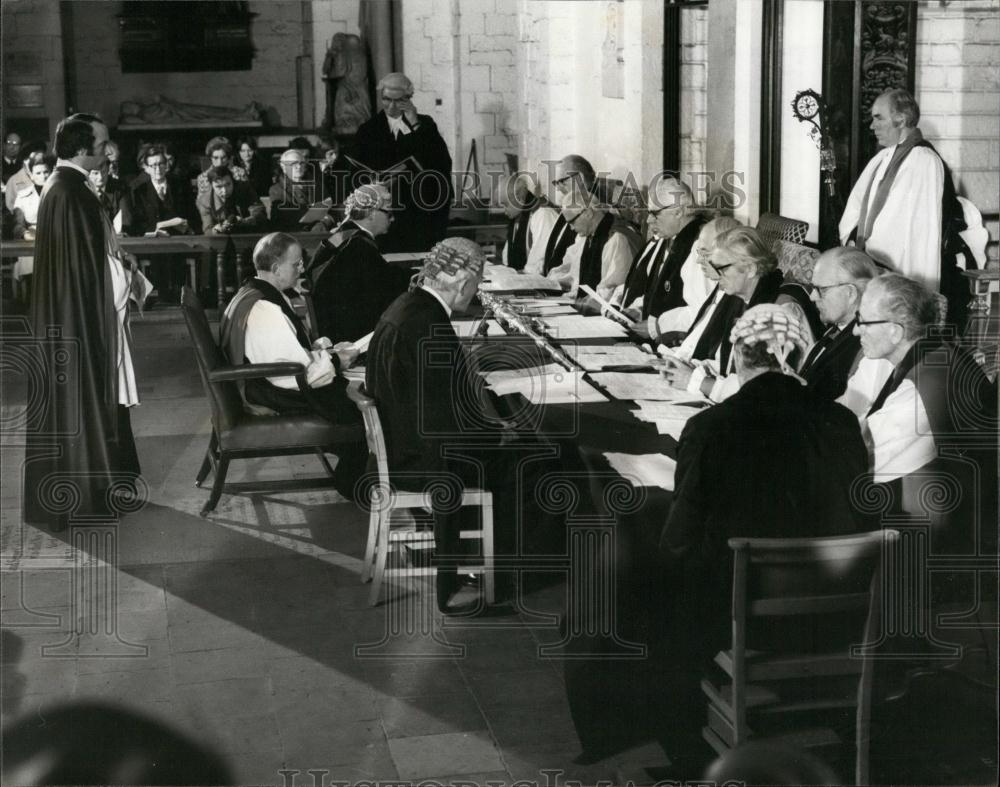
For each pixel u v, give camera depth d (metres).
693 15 7.81
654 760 3.95
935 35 6.59
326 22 12.55
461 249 4.77
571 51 9.80
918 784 3.82
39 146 9.15
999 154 6.75
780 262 5.15
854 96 6.24
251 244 8.69
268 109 12.67
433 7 11.74
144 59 12.30
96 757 4.11
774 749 3.78
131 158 11.81
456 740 4.11
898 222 5.68
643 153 8.23
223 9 12.31
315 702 4.36
